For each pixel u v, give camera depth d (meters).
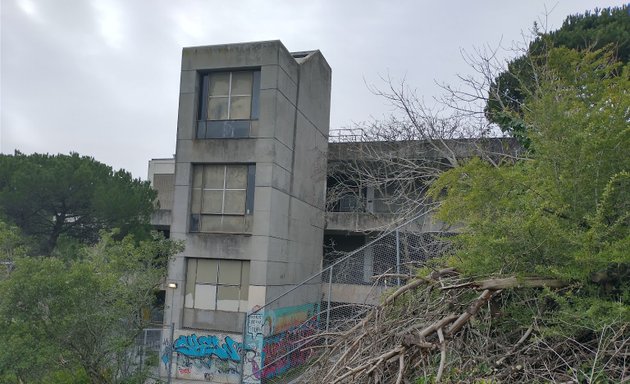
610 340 3.74
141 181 22.17
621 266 4.18
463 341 4.41
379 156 15.52
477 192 4.79
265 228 16.98
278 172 17.77
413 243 11.47
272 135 17.36
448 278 4.89
